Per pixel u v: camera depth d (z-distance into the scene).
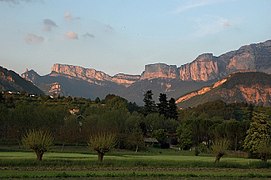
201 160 84.00
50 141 70.50
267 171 69.31
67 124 145.88
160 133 175.12
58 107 172.50
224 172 64.31
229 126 153.50
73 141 137.38
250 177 59.22
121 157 90.81
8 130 134.50
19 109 137.00
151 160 74.38
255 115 124.06
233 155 123.69
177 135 180.38
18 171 56.53
